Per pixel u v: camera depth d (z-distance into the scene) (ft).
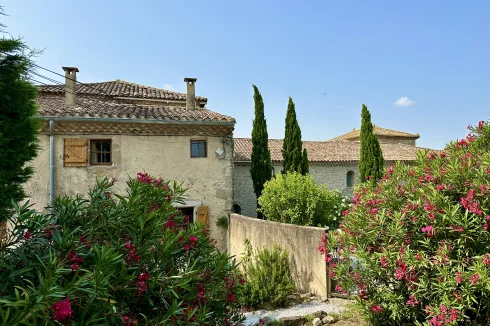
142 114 31.71
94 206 9.33
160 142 32.37
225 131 34.24
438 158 14.24
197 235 10.31
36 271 6.97
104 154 31.68
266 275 20.34
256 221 28.09
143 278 7.63
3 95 9.82
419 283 11.24
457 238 11.27
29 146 10.74
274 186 33.83
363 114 50.31
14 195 9.64
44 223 7.91
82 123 30.12
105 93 44.34
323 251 15.85
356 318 16.06
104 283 6.19
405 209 12.55
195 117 33.12
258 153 44.06
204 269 9.48
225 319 10.11
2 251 7.09
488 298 10.26
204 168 33.53
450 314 10.12
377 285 13.50
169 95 48.49
